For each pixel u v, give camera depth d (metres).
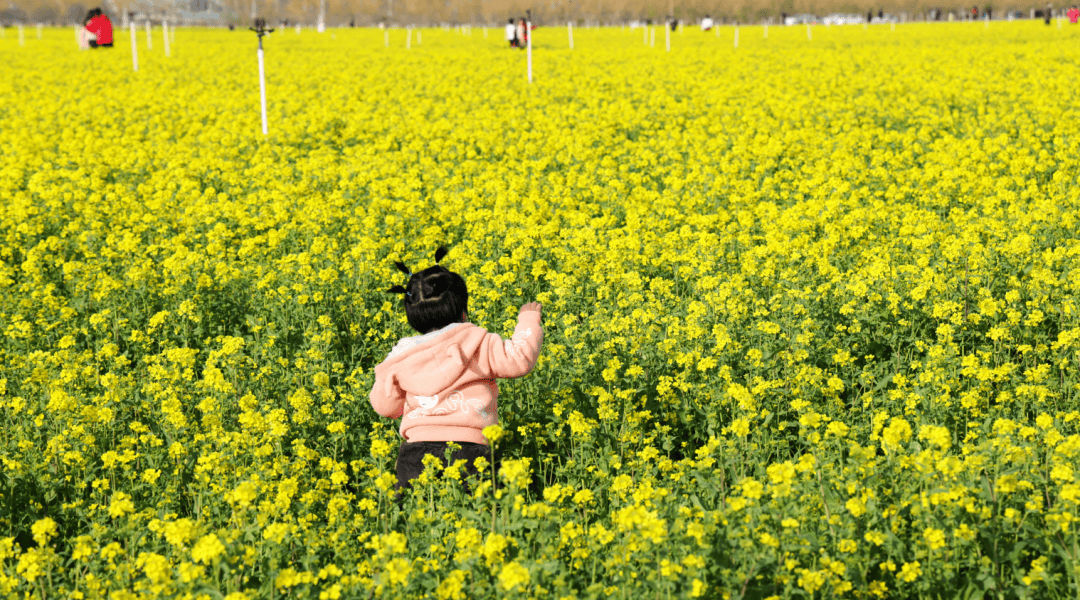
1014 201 11.11
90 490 5.45
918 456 4.31
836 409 5.76
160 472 5.30
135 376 7.02
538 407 5.96
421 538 4.45
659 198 11.94
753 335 6.69
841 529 4.04
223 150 16.38
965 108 20.02
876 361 6.86
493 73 31.31
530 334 5.07
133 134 19.19
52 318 8.05
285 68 34.28
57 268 10.05
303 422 5.64
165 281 8.79
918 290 7.07
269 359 6.85
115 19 77.88
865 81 25.02
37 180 13.59
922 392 5.74
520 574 3.52
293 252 10.26
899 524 4.14
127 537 4.50
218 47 50.12
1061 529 4.02
